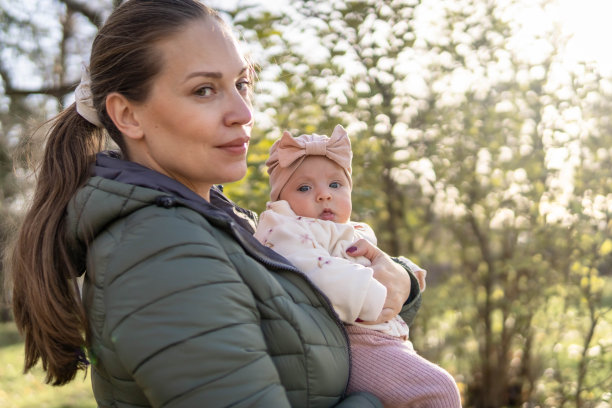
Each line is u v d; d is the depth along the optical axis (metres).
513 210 4.36
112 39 1.32
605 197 4.07
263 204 3.26
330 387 1.26
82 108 1.39
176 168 1.33
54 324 1.27
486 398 4.60
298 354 1.19
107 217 1.18
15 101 7.49
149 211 1.15
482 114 4.40
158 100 1.28
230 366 1.01
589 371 4.09
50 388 6.13
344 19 4.15
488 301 4.58
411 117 4.48
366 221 4.34
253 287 1.17
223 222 1.20
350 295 1.43
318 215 1.72
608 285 4.20
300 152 1.73
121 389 1.15
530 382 4.45
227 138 1.31
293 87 3.86
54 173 1.34
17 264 1.34
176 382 0.99
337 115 4.07
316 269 1.47
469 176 4.44
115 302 1.07
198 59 1.28
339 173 1.76
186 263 1.07
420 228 4.59
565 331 4.32
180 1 1.32
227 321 1.04
